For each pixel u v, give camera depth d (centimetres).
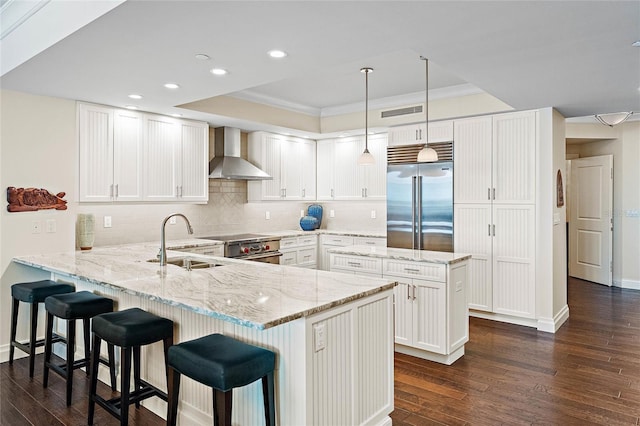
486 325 451
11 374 321
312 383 193
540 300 434
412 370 330
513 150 449
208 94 356
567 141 688
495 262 462
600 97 379
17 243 349
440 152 495
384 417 243
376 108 540
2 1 274
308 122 579
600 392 292
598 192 677
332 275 274
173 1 189
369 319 232
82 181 382
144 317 240
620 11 203
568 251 744
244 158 572
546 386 302
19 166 348
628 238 643
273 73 297
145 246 427
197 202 479
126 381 222
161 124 444
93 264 314
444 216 493
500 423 252
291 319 180
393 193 532
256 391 214
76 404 276
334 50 254
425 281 341
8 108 342
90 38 232
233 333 224
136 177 421
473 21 215
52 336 327
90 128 387
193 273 279
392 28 222
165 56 262
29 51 267
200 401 242
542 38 238
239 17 207
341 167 616
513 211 450
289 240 564
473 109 465
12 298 337
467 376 319
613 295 597
